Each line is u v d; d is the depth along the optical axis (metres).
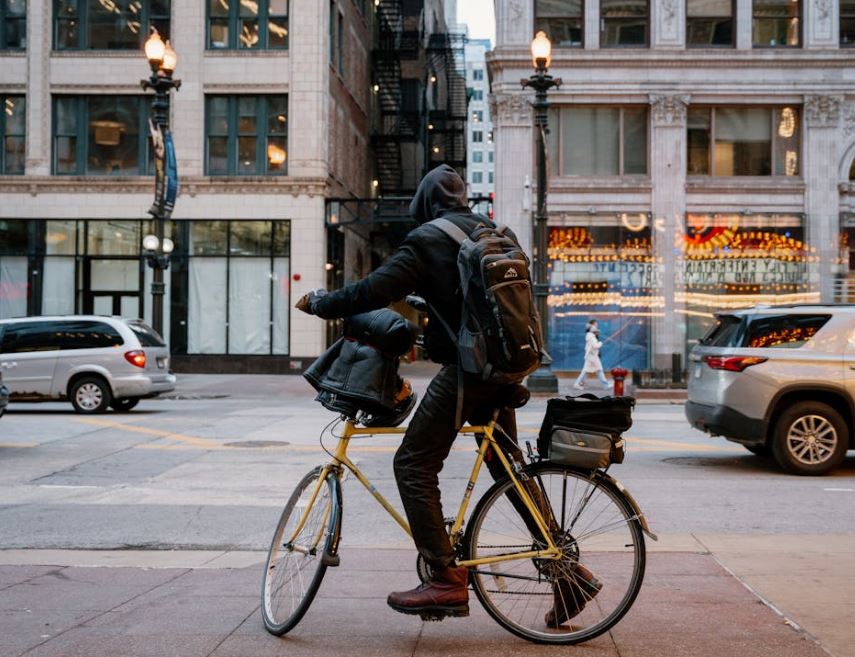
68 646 4.30
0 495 8.98
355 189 40.22
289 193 32.41
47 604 5.08
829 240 30.05
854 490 9.21
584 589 4.34
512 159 30.52
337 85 35.81
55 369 17.94
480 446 4.49
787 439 10.16
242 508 8.30
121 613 4.88
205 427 15.10
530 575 4.39
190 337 32.66
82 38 33.03
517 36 30.44
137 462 11.12
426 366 40.84
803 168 30.23
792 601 5.04
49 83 32.78
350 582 5.51
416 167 49.94
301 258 32.31
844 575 5.66
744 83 30.20
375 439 13.28
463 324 4.17
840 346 10.29
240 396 23.05
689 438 13.70
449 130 53.25
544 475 4.43
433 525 4.29
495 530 4.45
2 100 33.12
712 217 30.30
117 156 33.00
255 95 32.88
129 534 7.27
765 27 30.62
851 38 30.48
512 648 4.26
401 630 4.54
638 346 30.23
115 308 32.84
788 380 10.17
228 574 5.86
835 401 10.30
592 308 30.34
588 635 4.29
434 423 4.33
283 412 18.12
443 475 10.10
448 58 53.28
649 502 8.50
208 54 32.72
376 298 4.20
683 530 7.28
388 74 45.47
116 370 18.00
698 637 4.40
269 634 4.48
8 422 15.93
